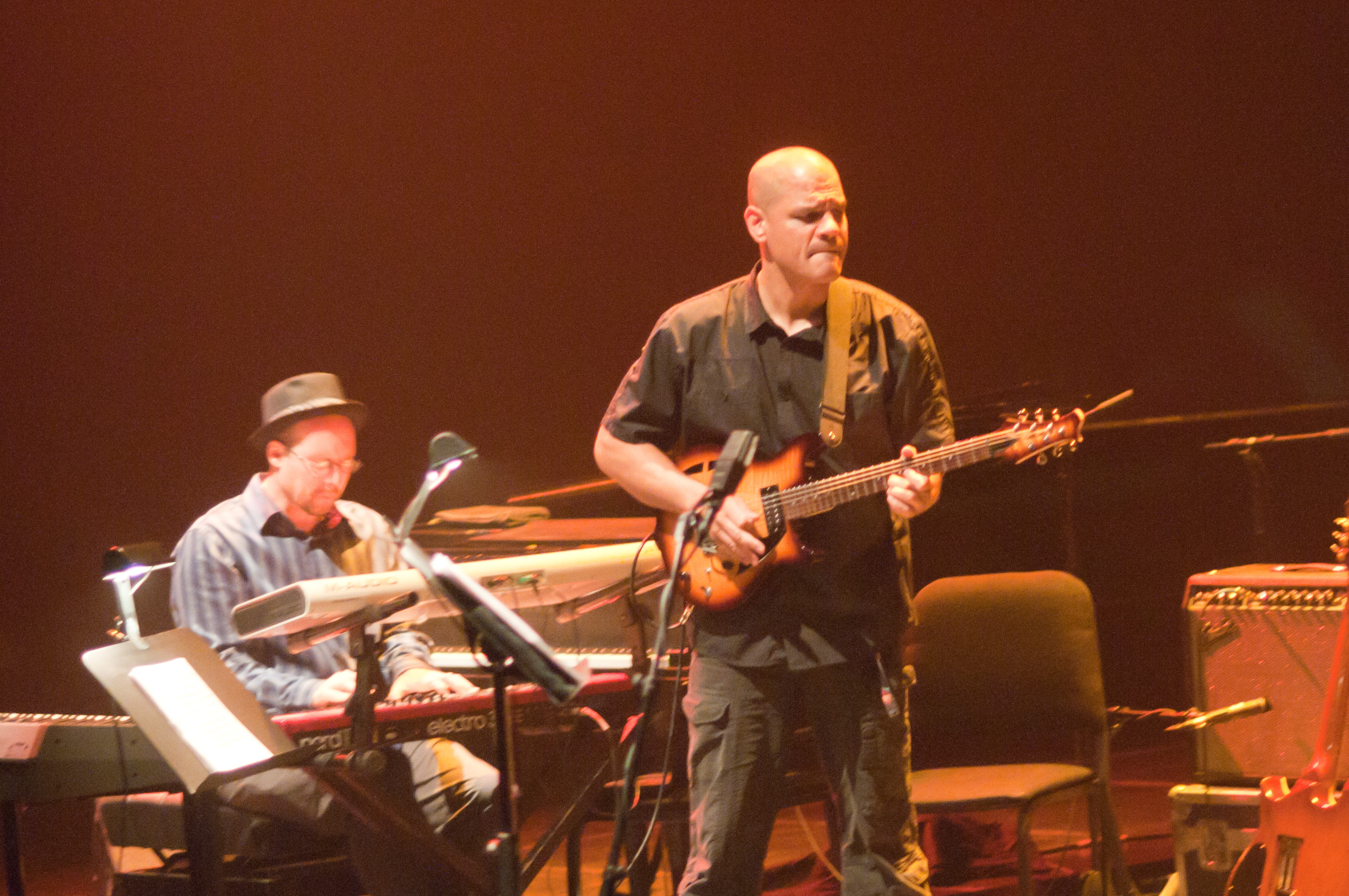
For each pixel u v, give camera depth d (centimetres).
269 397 1102
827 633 826
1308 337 2558
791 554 827
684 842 1082
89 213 2728
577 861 1092
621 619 1059
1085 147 2644
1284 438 1247
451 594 648
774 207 828
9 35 2642
